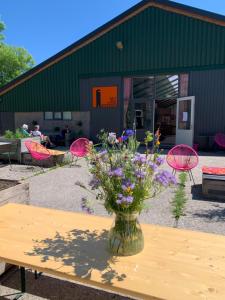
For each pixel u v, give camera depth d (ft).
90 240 5.97
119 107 40.14
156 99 39.29
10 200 9.32
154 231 6.43
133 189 5.04
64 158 26.40
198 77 35.06
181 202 11.84
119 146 5.65
